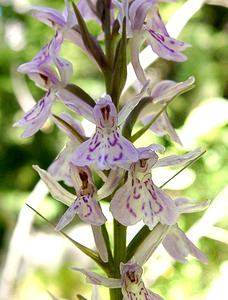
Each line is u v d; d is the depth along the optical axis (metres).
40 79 0.07
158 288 0.16
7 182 0.26
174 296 0.16
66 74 0.07
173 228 0.08
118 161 0.06
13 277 0.18
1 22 0.25
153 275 0.16
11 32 0.25
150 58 0.14
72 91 0.07
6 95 0.25
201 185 0.17
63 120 0.07
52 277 0.20
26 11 0.22
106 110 0.07
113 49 0.07
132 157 0.06
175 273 0.16
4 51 0.24
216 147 0.17
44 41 0.24
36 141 0.26
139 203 0.07
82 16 0.08
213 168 0.17
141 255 0.07
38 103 0.07
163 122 0.08
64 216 0.07
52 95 0.07
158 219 0.07
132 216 0.07
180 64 0.22
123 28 0.07
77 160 0.07
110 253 0.07
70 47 0.23
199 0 0.15
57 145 0.26
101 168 0.06
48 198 0.22
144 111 0.08
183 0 0.21
